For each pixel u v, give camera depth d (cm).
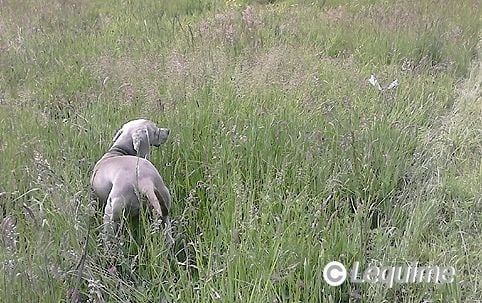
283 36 687
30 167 425
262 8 844
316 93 527
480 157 461
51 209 390
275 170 435
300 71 553
